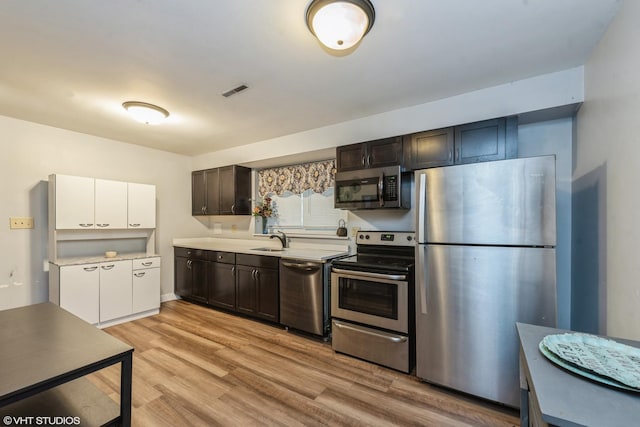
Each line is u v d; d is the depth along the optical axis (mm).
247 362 2551
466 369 2010
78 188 3320
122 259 3557
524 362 1036
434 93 2455
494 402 1965
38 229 3293
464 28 1614
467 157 2406
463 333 2018
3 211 3074
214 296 4004
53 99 2543
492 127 2314
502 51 1847
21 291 3176
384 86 2328
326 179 3777
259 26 1584
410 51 1841
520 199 1841
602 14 1512
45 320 1508
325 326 3004
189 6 1425
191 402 1999
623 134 1456
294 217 4176
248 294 3613
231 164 4285
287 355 2689
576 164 2211
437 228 2100
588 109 1940
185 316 3773
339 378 2303
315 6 1393
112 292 3455
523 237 1831
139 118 2779
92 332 1358
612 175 1580
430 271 2135
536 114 2262
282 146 3684
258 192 4559
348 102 2637
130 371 1213
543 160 1783
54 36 1659
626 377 811
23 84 2252
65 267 3111
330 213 3832
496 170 1908
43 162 3322
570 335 1102
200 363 2529
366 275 2539
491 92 2346
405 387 2180
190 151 4523
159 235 4430
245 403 1990
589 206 1942
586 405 730
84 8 1438
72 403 1305
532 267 1811
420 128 2686
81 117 3021
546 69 2074
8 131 3092
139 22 1547
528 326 1267
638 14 1298
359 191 2932
